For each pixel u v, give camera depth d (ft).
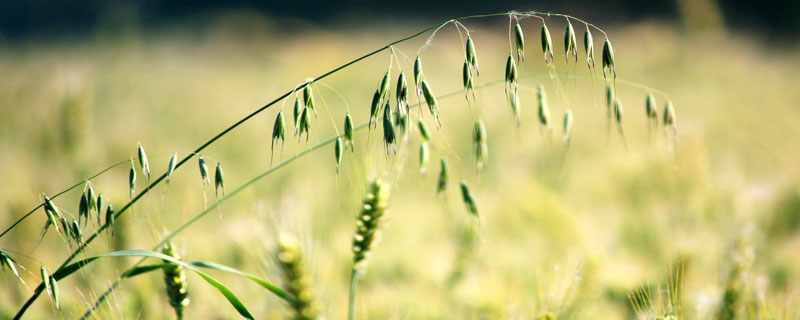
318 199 6.08
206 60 23.82
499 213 5.77
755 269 4.78
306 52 22.29
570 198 6.70
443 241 5.36
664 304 4.36
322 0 43.88
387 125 3.90
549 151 7.80
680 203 6.20
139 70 17.01
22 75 12.96
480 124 4.17
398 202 6.21
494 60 21.63
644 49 20.98
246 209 5.81
